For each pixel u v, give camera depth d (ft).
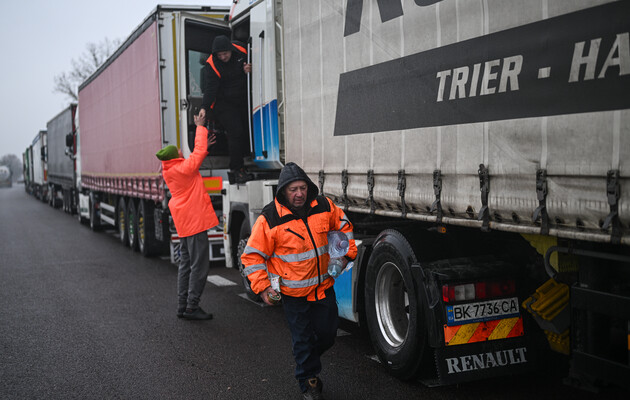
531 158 10.35
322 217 12.93
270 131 21.54
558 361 15.40
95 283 29.78
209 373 16.15
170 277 31.12
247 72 23.41
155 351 18.22
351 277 16.88
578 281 10.81
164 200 32.42
